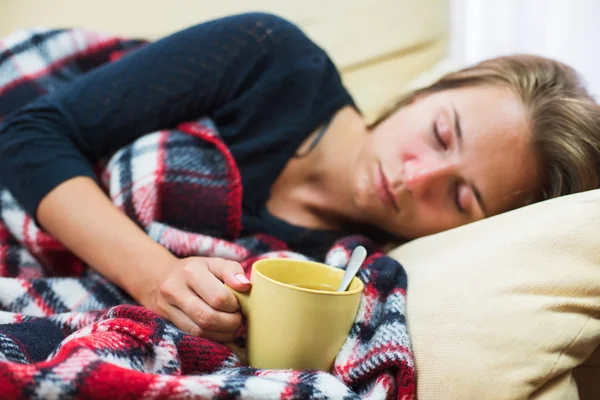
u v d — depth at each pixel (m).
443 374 0.59
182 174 0.83
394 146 0.88
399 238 0.97
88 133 0.85
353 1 1.52
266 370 0.55
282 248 0.89
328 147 0.94
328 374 0.54
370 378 0.60
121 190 0.82
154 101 0.86
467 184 0.85
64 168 0.79
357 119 1.00
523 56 0.97
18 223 0.86
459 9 1.46
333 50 1.52
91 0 1.54
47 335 0.61
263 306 0.56
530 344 0.59
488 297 0.63
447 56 1.51
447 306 0.64
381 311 0.67
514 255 0.66
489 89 0.89
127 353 0.50
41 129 0.82
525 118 0.86
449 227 0.89
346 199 0.94
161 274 0.69
